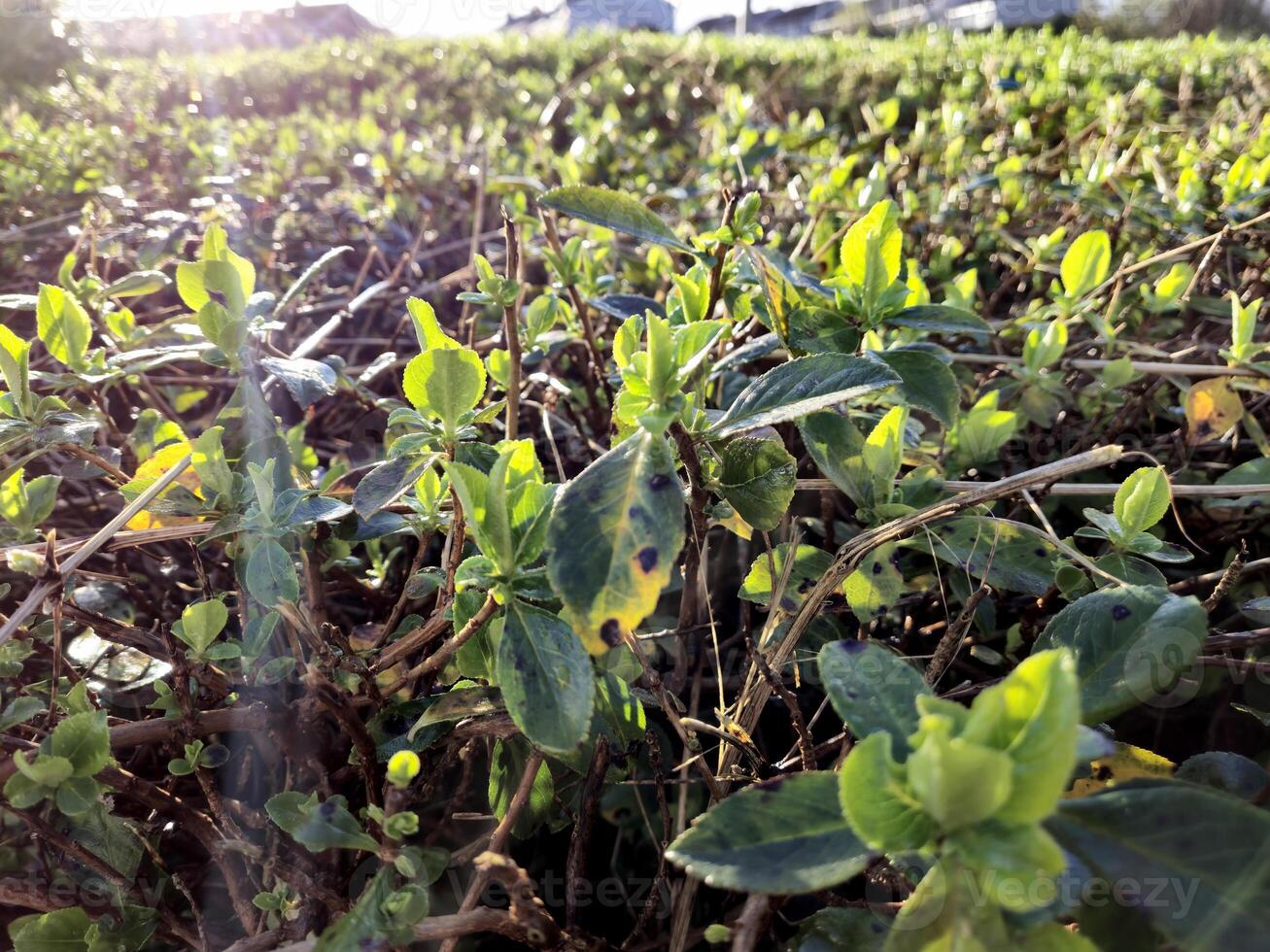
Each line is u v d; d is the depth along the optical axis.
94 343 0.45
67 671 0.29
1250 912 0.16
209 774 0.25
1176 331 0.50
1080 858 0.17
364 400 0.38
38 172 0.70
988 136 0.78
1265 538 0.37
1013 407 0.40
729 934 0.20
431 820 0.30
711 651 0.33
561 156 0.79
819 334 0.30
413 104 1.21
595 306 0.37
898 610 0.34
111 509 0.41
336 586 0.33
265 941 0.23
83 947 0.23
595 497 0.20
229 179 0.66
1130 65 0.95
